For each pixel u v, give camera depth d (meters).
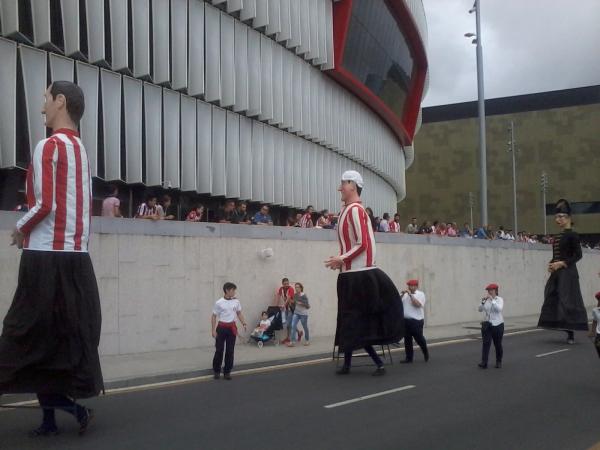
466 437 7.23
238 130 20.81
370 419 8.05
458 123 61.19
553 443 7.04
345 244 11.28
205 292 15.52
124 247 13.98
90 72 15.92
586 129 56.31
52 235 6.40
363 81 29.20
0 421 7.95
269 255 16.92
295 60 23.72
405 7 30.92
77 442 6.80
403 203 62.62
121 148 16.92
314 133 24.91
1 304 11.85
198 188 19.25
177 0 18.38
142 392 10.25
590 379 11.27
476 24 30.48
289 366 13.41
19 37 14.34
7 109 14.12
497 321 12.59
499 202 58.97
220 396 9.75
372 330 11.22
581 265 34.94
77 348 6.45
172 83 18.28
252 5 20.64
